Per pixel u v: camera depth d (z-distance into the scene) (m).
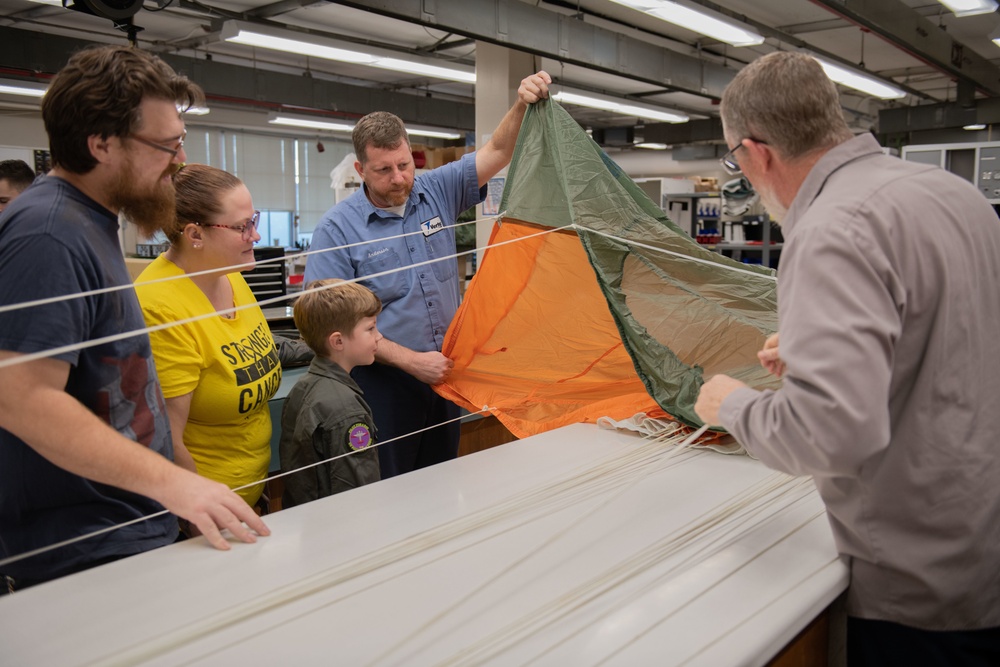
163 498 1.07
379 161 1.94
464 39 6.46
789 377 0.90
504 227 1.72
